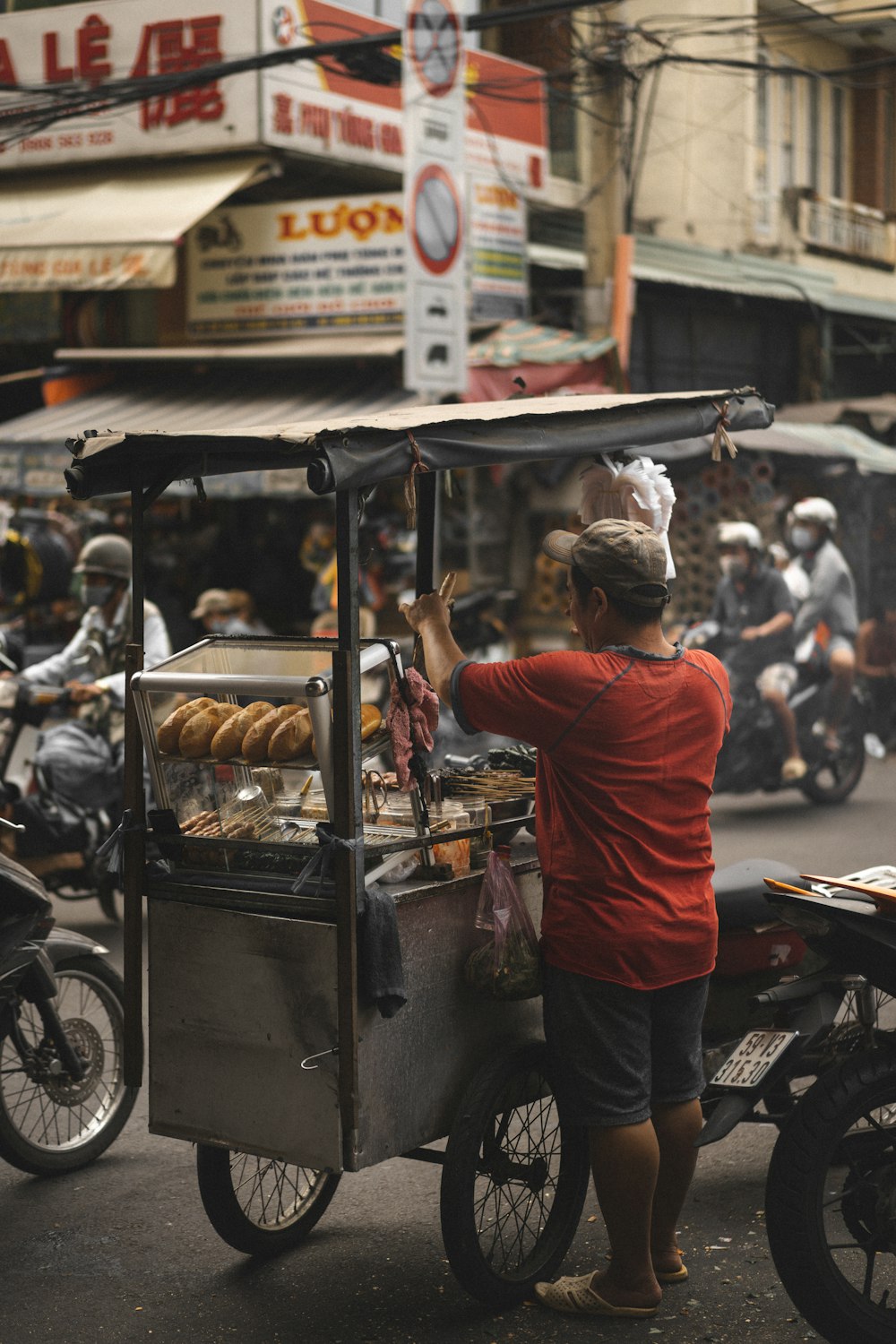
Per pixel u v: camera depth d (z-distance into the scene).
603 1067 3.05
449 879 3.18
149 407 10.55
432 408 3.30
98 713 6.19
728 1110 3.00
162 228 9.85
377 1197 3.87
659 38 13.53
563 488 10.83
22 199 10.86
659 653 3.11
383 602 10.62
